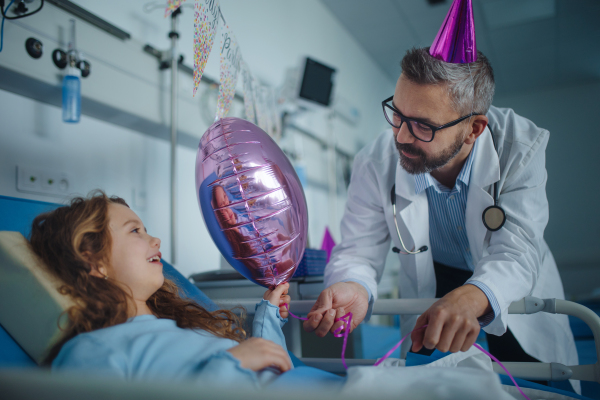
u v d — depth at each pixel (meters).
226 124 0.93
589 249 5.12
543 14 3.87
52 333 0.81
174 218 1.72
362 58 4.61
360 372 0.69
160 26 1.92
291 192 0.92
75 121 1.37
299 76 2.70
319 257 1.66
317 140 3.43
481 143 1.15
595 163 5.29
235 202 0.86
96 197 0.97
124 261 0.90
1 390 0.48
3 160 1.29
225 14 2.44
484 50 4.56
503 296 0.92
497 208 1.08
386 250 1.36
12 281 0.85
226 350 0.73
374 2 3.77
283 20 3.12
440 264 1.44
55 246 0.87
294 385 0.68
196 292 1.20
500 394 0.61
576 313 0.96
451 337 0.78
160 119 1.81
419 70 0.94
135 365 0.74
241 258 0.91
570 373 0.94
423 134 0.98
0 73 1.26
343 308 0.97
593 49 4.55
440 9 3.88
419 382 0.66
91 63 1.51
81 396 0.44
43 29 1.36
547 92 5.60
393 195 1.25
